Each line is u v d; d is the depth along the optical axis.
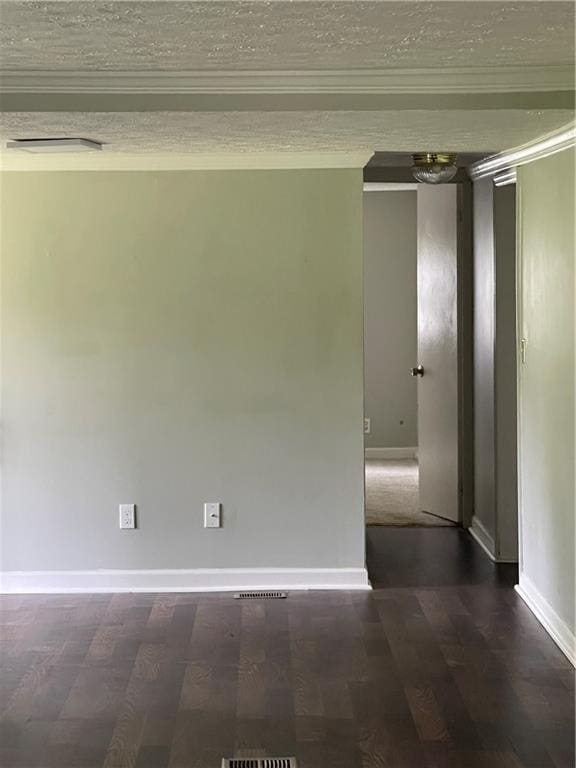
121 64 2.93
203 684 3.38
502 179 4.77
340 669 3.53
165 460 4.43
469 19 2.40
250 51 2.76
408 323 8.36
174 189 4.36
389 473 7.60
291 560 4.48
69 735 2.99
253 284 4.39
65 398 4.41
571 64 2.94
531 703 3.22
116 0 2.23
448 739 2.96
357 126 3.40
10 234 4.36
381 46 2.69
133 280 4.38
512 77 3.00
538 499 4.10
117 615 4.13
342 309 4.41
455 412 5.75
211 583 4.47
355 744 2.93
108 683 3.39
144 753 2.87
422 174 4.52
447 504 5.92
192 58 2.85
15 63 2.93
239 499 4.45
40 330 4.39
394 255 8.32
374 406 8.40
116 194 4.36
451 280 5.72
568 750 2.88
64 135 3.62
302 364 4.42
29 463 4.43
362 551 4.49
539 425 4.05
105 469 4.43
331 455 4.45
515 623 4.03
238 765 2.80
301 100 3.08
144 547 4.46
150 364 4.41
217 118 3.21
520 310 4.35
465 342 5.66
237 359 4.41
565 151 3.59
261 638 3.85
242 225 4.38
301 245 4.39
